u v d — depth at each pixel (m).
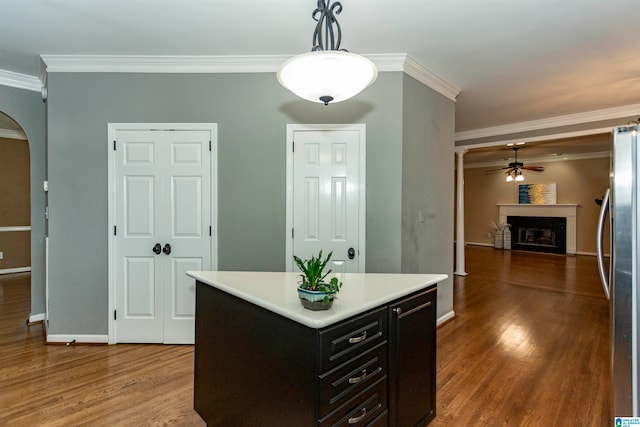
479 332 3.38
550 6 2.30
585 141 6.62
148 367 2.63
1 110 3.37
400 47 2.87
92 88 3.04
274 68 3.07
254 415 1.53
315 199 3.10
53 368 2.60
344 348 1.37
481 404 2.17
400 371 1.67
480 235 10.25
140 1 2.23
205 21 2.47
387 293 1.65
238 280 1.88
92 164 3.04
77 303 3.06
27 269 6.14
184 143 3.08
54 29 2.56
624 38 2.73
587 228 8.37
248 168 3.09
